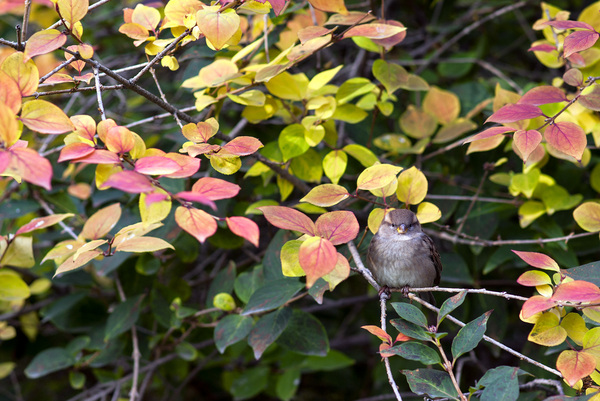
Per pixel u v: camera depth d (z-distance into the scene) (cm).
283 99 409
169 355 502
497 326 464
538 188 431
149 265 469
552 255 432
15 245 392
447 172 505
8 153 206
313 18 437
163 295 468
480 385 258
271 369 556
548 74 596
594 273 280
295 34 449
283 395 509
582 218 328
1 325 515
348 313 704
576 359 258
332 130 421
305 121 379
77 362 481
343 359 519
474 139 293
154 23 333
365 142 504
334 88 408
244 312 361
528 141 278
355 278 662
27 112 242
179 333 509
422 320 278
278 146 416
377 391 649
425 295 448
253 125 498
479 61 550
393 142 470
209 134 285
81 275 518
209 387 676
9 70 247
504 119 279
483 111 507
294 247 287
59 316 513
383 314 329
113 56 620
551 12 427
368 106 420
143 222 248
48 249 499
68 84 547
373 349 600
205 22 271
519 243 432
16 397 652
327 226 269
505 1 591
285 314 389
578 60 364
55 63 534
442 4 613
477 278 470
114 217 354
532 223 445
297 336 410
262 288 371
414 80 396
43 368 477
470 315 478
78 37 294
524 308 257
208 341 528
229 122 602
